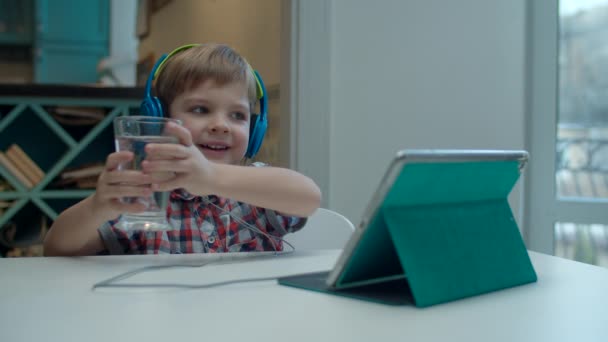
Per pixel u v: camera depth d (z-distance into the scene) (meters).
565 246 2.05
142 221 0.73
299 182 0.95
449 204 0.62
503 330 0.47
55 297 0.57
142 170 0.71
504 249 0.65
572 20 2.04
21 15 5.12
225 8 2.71
